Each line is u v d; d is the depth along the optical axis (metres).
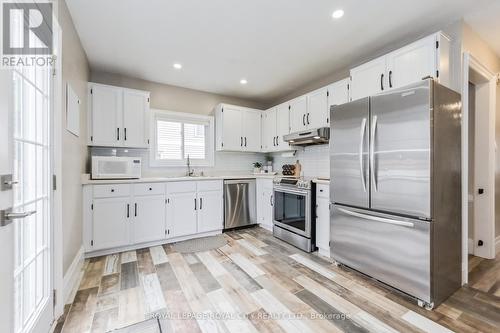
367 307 1.73
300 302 1.80
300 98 3.64
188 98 4.08
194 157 4.14
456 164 1.99
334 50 2.77
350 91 2.67
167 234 3.18
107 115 3.11
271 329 1.50
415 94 1.78
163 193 3.16
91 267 2.42
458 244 2.02
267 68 3.27
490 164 2.61
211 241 3.27
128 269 2.38
